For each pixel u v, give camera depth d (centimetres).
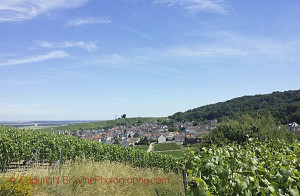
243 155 407
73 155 1445
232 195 274
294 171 287
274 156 406
